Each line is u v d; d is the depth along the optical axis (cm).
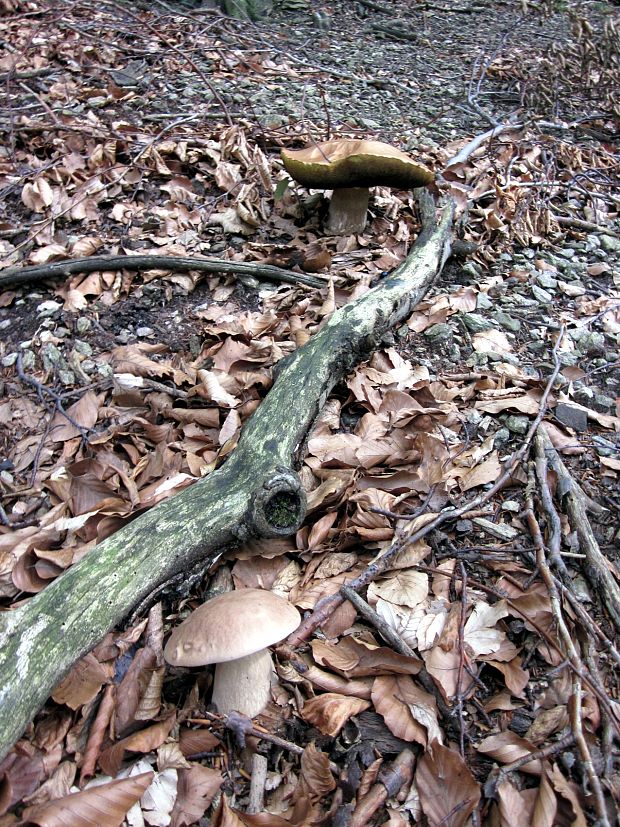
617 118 150
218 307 87
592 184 125
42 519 64
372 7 226
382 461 68
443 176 118
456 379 78
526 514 63
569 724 49
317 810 47
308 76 157
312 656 54
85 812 44
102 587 51
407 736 49
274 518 58
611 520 64
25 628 48
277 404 66
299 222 102
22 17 149
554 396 77
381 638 56
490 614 56
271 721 51
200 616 48
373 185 92
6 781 45
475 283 95
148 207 102
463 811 46
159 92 133
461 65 185
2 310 86
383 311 77
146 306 87
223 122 123
